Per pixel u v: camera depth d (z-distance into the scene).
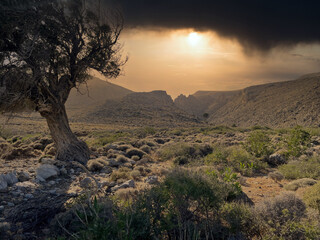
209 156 11.09
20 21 6.39
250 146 12.90
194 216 4.59
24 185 6.54
